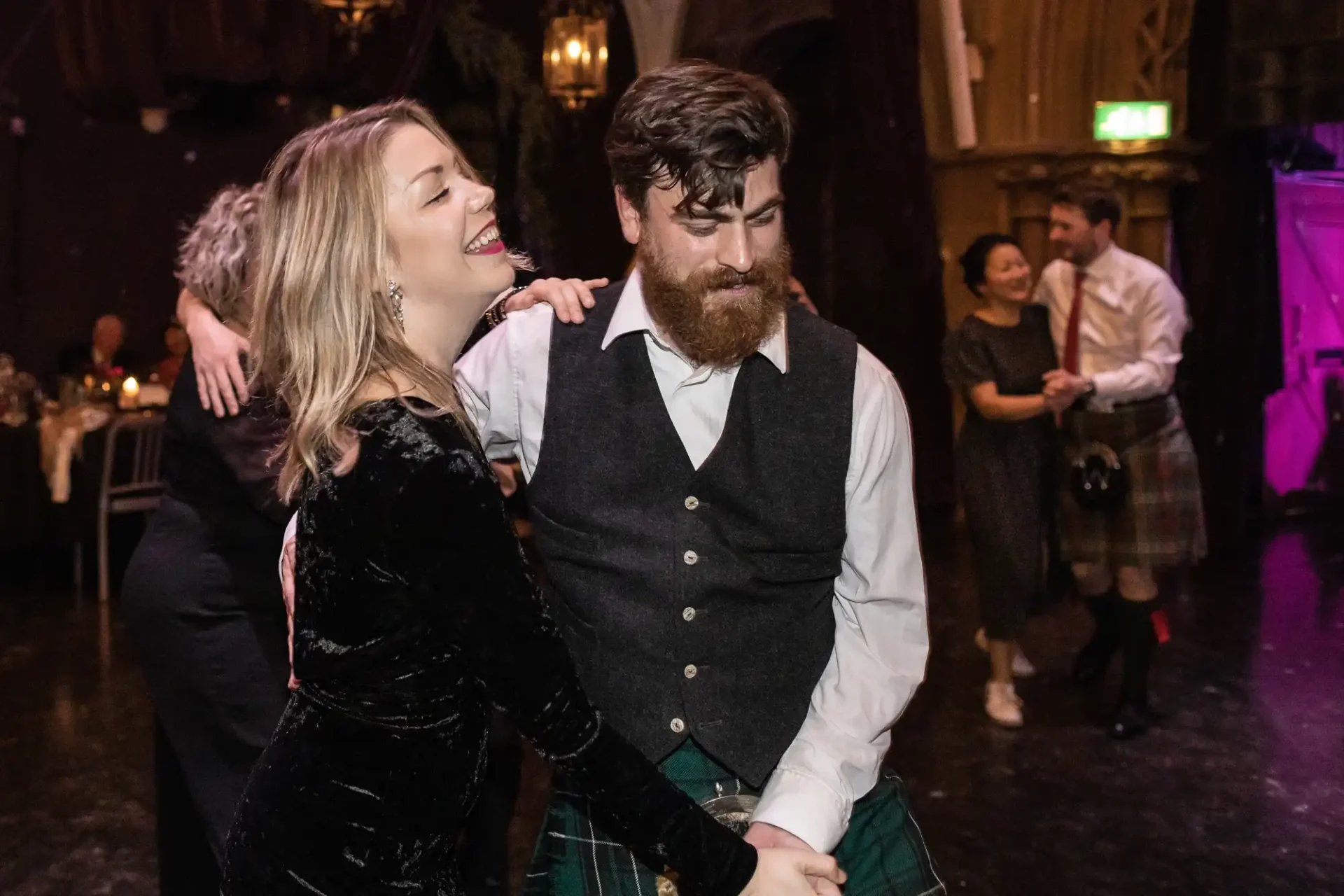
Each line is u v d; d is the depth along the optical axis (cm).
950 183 644
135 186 709
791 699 138
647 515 137
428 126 121
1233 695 394
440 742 115
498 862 201
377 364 113
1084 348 353
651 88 126
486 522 108
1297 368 718
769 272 128
